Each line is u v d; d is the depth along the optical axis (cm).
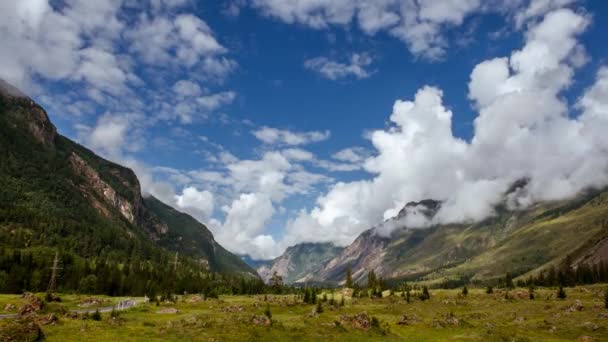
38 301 9088
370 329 8562
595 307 11888
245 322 7875
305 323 8750
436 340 8256
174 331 7000
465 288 19550
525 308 13575
